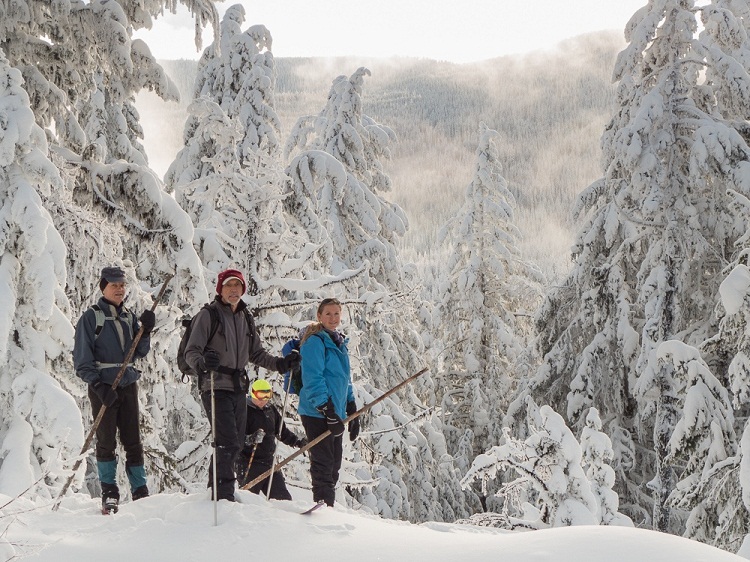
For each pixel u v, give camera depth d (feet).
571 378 59.47
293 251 33.35
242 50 69.05
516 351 78.95
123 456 28.96
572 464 24.97
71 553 14.02
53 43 31.91
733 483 34.73
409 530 15.79
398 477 54.70
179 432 42.55
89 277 29.22
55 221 28.53
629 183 55.98
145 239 29.78
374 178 72.90
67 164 29.45
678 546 13.05
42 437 23.82
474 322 79.51
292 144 76.84
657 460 50.08
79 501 19.43
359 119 71.87
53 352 25.03
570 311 61.46
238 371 18.25
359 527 15.56
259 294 31.99
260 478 18.57
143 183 29.81
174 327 29.43
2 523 15.76
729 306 34.42
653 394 51.03
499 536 14.97
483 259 81.15
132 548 14.24
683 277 51.13
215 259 34.04
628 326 54.39
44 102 31.07
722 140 49.55
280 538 14.62
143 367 29.07
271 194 32.35
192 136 67.36
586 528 14.30
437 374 83.05
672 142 50.78
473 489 71.92
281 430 21.59
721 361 50.65
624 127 51.55
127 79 33.12
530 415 37.32
